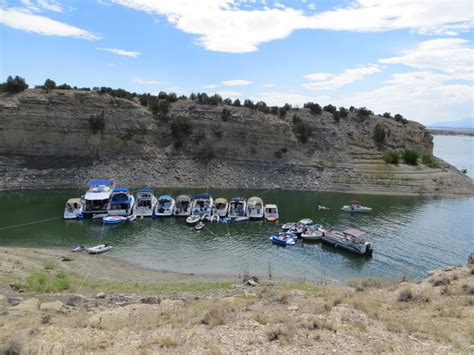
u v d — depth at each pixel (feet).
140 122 275.59
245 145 290.15
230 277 109.60
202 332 49.39
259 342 45.85
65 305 66.39
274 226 171.53
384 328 50.80
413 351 43.55
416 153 305.32
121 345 45.24
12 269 98.37
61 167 246.68
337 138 311.68
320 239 152.35
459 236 161.58
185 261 126.00
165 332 49.67
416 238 158.20
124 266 117.39
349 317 55.01
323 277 114.52
